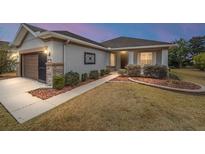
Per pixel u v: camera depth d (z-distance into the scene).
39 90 7.71
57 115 4.54
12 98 6.32
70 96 6.65
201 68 25.39
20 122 4.08
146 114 4.70
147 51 15.41
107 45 17.59
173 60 36.06
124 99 6.22
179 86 8.57
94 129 3.78
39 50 9.71
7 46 15.05
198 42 39.28
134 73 12.73
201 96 7.13
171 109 5.21
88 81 10.87
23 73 12.89
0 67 14.82
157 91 7.81
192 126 4.04
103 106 5.35
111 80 11.35
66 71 9.66
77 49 10.88
